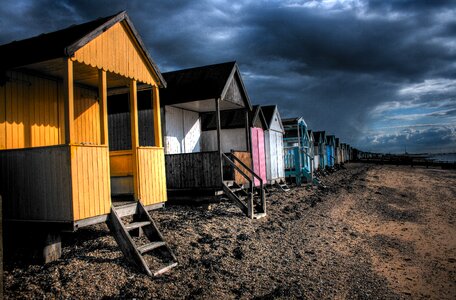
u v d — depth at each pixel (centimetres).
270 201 1552
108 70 700
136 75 793
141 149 780
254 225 1063
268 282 675
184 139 1322
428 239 1083
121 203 727
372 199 1836
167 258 700
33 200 615
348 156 6900
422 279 759
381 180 2817
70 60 603
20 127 726
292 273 735
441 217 1416
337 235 1077
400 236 1115
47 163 601
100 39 681
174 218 1014
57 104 818
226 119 1608
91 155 624
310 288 669
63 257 646
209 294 590
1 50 750
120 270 611
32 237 656
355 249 948
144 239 786
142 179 774
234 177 1291
